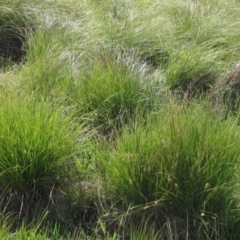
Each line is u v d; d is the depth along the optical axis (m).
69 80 4.71
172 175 3.41
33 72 4.91
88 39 5.68
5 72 5.21
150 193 3.48
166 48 5.85
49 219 3.56
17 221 3.55
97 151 3.87
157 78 5.15
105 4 6.99
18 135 3.57
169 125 3.55
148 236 3.35
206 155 3.41
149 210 3.49
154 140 3.53
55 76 4.82
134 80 4.76
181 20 6.73
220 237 3.42
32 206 3.64
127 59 5.23
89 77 4.75
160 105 4.61
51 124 3.69
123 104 4.52
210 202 3.44
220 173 3.43
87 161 3.87
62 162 3.70
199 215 3.43
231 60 5.80
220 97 4.94
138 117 4.22
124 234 3.47
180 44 6.05
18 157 3.57
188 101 4.54
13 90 4.39
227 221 3.46
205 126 3.55
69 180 3.72
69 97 4.46
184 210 3.45
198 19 6.64
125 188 3.54
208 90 5.16
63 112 4.13
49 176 3.67
